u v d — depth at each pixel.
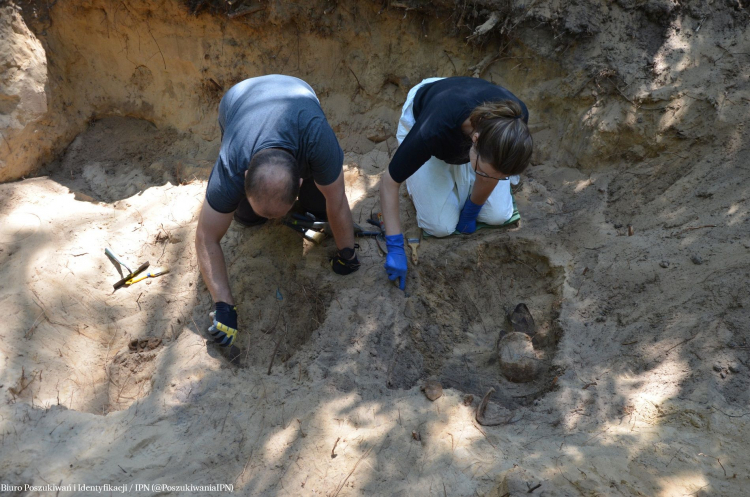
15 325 2.76
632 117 3.53
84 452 2.29
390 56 4.03
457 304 3.27
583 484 2.20
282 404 2.53
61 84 3.95
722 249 2.98
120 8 3.83
